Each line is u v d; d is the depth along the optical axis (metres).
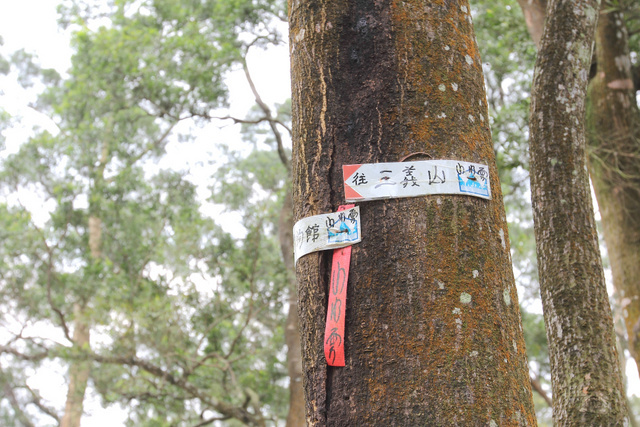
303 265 1.83
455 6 1.97
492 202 1.83
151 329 9.51
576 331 3.08
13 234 11.64
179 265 10.67
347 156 1.82
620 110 7.15
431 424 1.55
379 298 1.68
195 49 10.94
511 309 1.74
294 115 1.97
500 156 7.39
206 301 10.92
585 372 3.01
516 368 1.68
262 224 12.01
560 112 3.40
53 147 13.60
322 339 1.73
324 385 1.70
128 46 11.28
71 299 11.44
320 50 1.93
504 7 7.87
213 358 11.31
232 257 11.29
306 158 1.88
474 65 1.94
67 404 12.41
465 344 1.62
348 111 1.86
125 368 9.53
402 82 1.84
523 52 7.81
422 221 1.72
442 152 1.78
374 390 1.61
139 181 12.50
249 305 10.98
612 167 7.00
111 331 9.25
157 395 9.92
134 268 11.56
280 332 11.84
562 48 3.47
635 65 7.66
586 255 3.18
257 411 10.62
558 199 3.27
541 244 3.29
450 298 1.65
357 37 1.92
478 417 1.56
